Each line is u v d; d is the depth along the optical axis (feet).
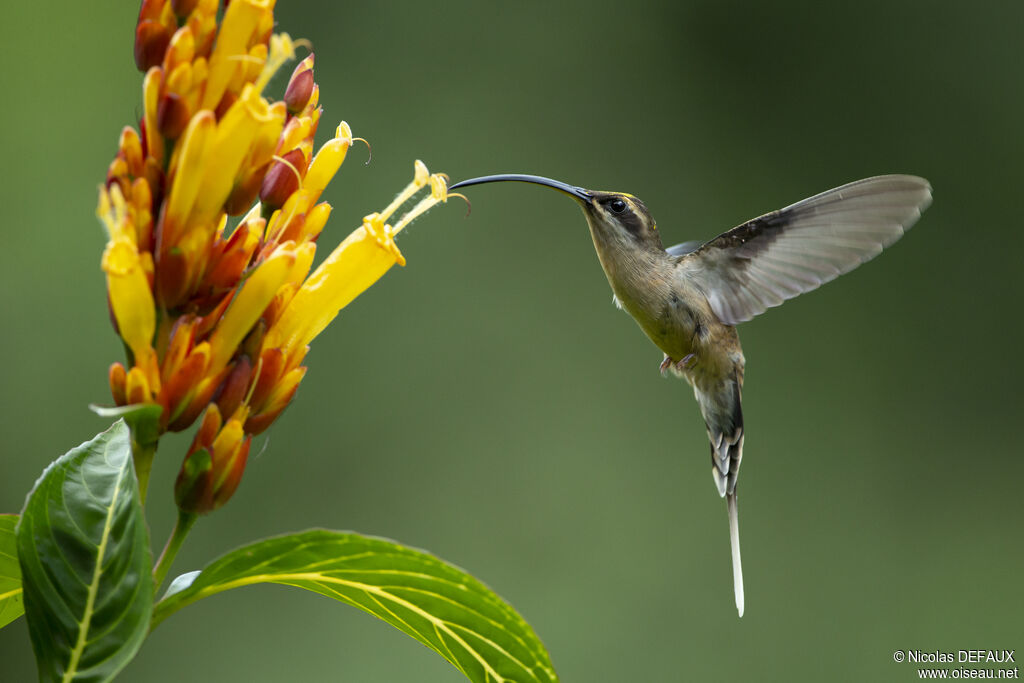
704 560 40.01
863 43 47.16
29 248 39.14
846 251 21.68
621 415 41.86
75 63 41.60
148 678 34.86
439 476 40.11
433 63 45.44
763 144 47.03
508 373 41.88
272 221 10.00
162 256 8.91
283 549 9.12
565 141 45.83
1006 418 43.39
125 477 9.09
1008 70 46.62
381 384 40.86
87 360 38.32
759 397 43.04
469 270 43.11
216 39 9.21
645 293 22.62
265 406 9.57
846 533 41.50
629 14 46.88
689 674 38.42
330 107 44.42
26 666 32.27
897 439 42.91
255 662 35.24
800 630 39.50
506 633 9.89
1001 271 45.16
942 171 46.44
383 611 10.07
